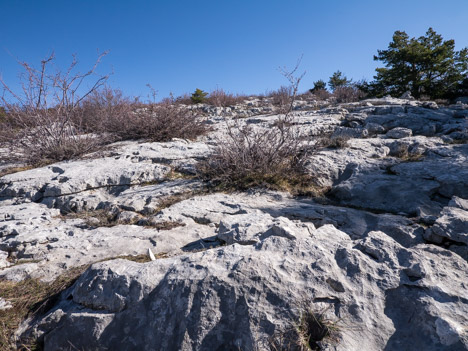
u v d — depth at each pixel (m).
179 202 4.57
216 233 3.73
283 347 1.88
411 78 17.72
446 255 2.43
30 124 7.82
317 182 5.25
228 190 5.02
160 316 2.12
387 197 4.49
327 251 2.42
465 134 6.58
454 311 1.91
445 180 4.45
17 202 5.23
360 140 6.74
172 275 2.29
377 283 2.16
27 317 2.47
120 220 4.29
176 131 8.41
